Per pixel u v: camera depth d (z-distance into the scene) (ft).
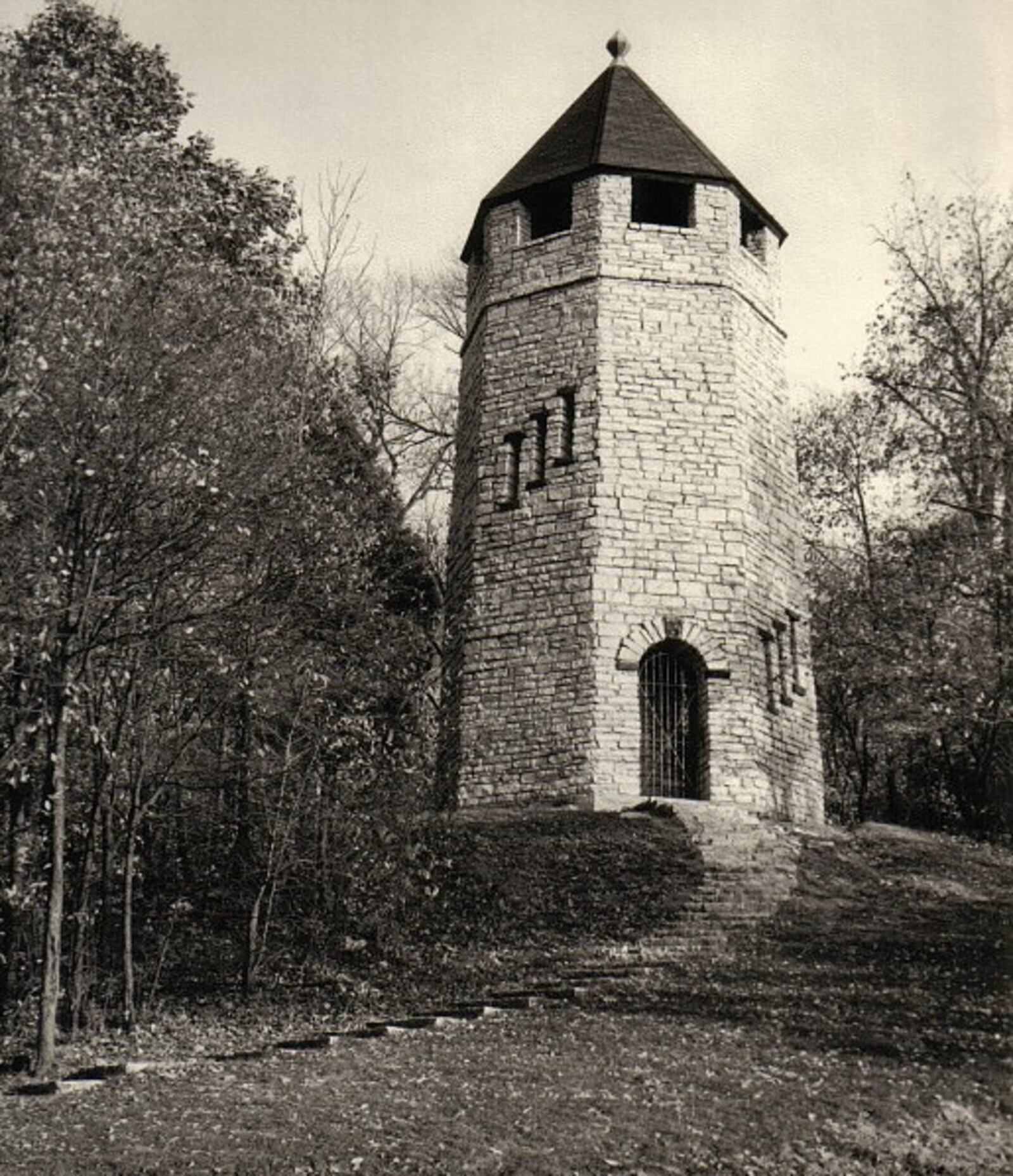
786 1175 34.86
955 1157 36.58
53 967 48.34
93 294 56.03
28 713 54.13
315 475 71.51
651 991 51.85
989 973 52.54
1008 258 99.86
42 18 83.10
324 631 75.72
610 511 83.51
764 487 88.74
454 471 97.40
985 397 92.43
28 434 53.93
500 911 65.77
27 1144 36.60
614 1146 35.91
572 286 89.04
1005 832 94.84
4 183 53.52
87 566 53.78
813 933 58.80
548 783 79.30
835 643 112.57
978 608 89.20
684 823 72.54
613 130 92.84
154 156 76.89
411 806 73.82
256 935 66.85
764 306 93.56
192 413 58.34
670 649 83.30
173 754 68.03
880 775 126.00
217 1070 44.70
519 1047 45.29
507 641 83.46
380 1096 40.01
